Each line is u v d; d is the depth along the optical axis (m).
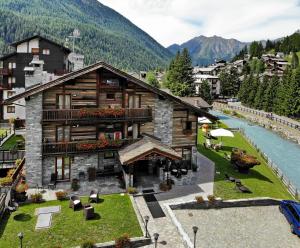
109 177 28.06
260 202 25.00
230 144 46.41
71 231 18.80
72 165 27.03
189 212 23.08
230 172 31.72
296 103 81.62
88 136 27.62
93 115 26.30
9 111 54.53
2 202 20.52
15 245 17.19
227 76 132.75
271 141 57.78
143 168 29.86
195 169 31.00
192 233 20.23
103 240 17.97
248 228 21.38
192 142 31.19
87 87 26.75
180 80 95.25
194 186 26.94
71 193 24.55
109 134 28.41
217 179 28.98
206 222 21.81
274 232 21.06
